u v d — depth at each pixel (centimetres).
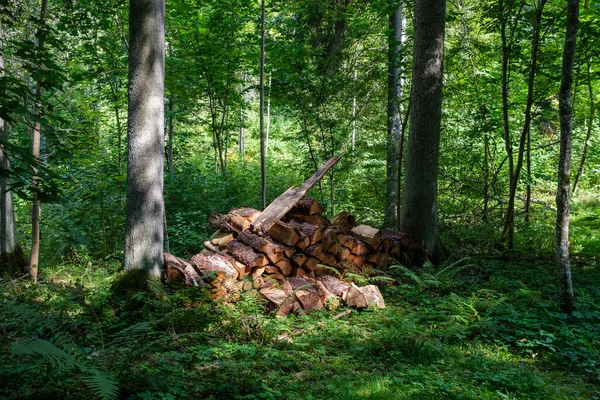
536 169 1465
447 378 439
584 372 475
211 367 427
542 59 1013
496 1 1011
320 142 1298
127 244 641
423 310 646
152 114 645
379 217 1260
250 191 1361
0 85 403
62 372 379
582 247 1066
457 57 1179
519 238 1137
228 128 1420
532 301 660
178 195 1227
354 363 473
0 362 394
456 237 1088
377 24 1242
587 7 1047
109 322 551
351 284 668
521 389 421
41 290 696
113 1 874
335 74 1212
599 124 1614
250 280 611
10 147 365
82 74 975
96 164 1068
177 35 1215
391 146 1191
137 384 367
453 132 1214
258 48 1235
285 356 465
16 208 1232
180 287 612
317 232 697
